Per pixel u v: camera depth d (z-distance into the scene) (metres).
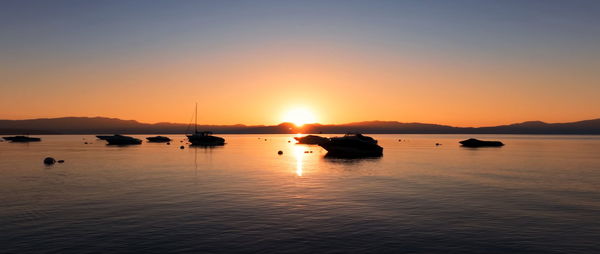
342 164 56.28
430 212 22.42
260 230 18.50
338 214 21.84
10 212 22.25
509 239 17.12
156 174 42.06
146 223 19.73
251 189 31.08
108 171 45.22
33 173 42.97
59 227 18.97
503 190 30.67
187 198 26.78
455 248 15.94
